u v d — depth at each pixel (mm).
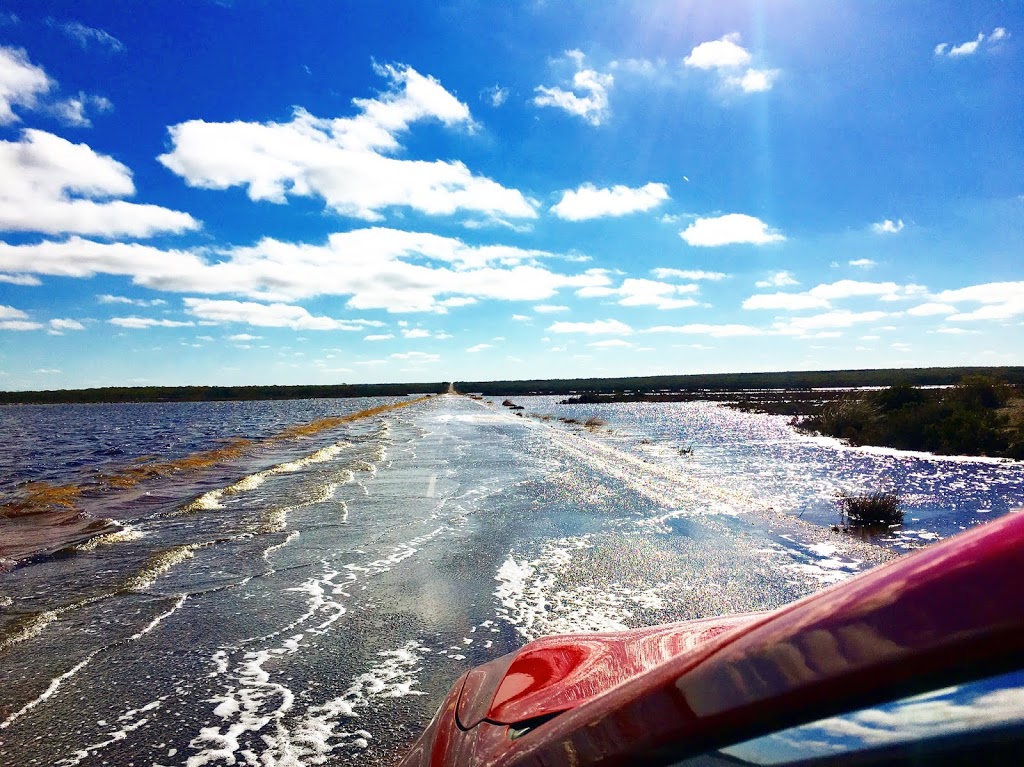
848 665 816
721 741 920
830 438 23859
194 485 15977
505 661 2303
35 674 4664
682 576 6641
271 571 7449
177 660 4902
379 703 4117
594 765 1112
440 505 11445
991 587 747
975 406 23562
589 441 24469
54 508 12742
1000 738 638
